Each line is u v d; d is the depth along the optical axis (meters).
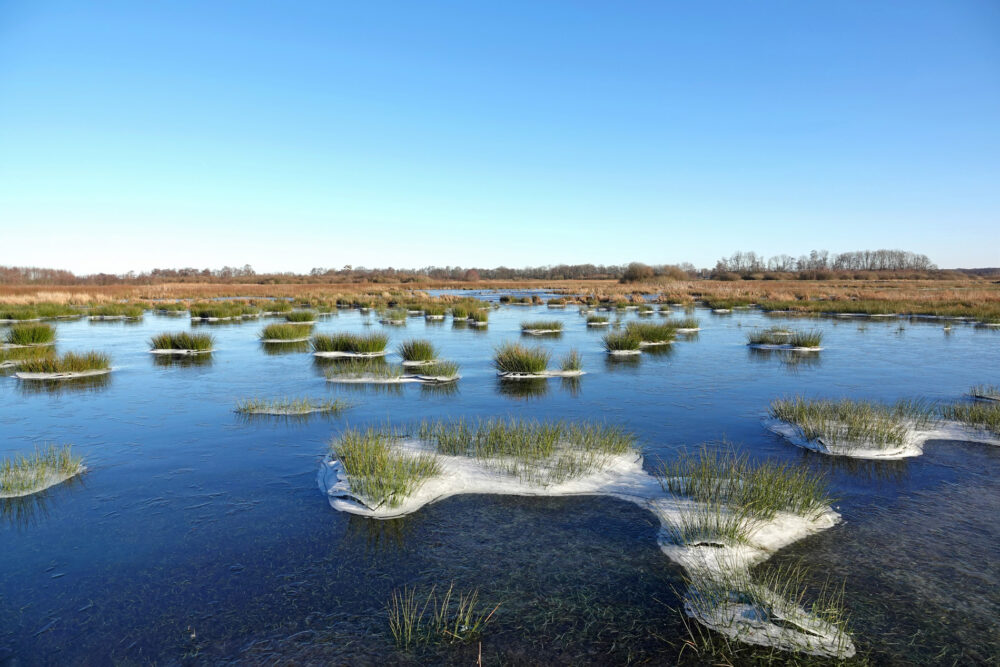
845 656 3.40
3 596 4.04
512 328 23.55
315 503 5.60
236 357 15.37
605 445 7.07
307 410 9.21
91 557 4.58
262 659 3.40
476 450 6.94
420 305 36.06
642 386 11.38
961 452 7.00
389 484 5.59
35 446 7.41
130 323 26.30
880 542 4.75
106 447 7.38
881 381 11.88
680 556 4.52
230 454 7.07
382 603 3.95
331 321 26.98
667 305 36.56
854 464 6.61
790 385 11.45
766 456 6.90
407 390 11.02
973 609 3.83
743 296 45.59
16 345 16.89
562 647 3.50
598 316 26.16
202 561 4.51
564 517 5.24
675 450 7.18
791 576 4.24
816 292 50.56
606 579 4.23
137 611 3.87
